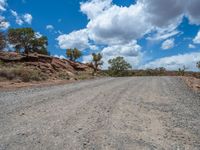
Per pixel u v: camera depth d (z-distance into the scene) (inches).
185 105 330.3
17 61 1083.9
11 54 1161.4
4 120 202.7
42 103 289.9
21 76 606.2
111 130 190.4
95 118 226.1
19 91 397.7
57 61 1350.9
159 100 364.8
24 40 1487.5
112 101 332.8
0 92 374.9
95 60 1550.2
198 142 173.9
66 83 611.5
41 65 1045.2
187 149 158.1
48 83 579.5
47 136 165.5
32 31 1503.4
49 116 223.9
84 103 305.1
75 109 263.1
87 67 1689.2
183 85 652.7
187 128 211.3
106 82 693.3
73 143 154.7
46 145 148.5
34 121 203.5
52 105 279.9
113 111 264.4
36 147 144.3
